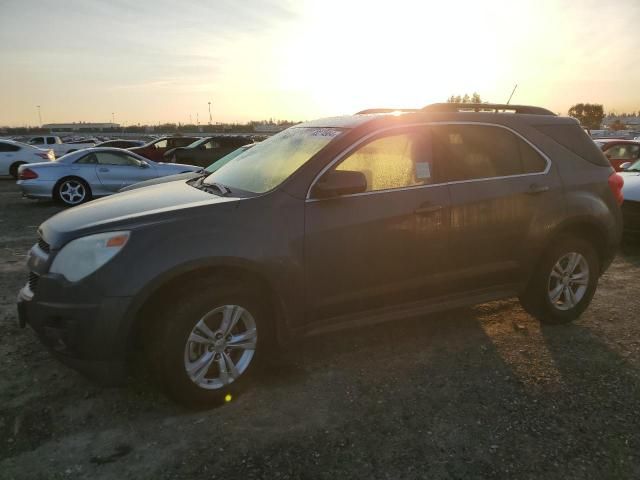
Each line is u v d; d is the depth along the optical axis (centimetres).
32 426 292
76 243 295
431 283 371
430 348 394
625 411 307
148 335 300
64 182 1221
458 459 264
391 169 359
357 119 378
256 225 313
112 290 281
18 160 2036
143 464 261
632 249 726
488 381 343
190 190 376
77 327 283
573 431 287
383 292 355
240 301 311
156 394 327
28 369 356
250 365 323
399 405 314
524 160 407
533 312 430
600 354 383
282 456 267
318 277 332
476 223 379
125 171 1280
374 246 345
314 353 386
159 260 287
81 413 305
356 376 351
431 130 377
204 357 306
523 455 267
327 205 333
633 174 786
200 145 2027
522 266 404
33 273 318
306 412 308
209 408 312
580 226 429
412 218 355
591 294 439
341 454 268
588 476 251
